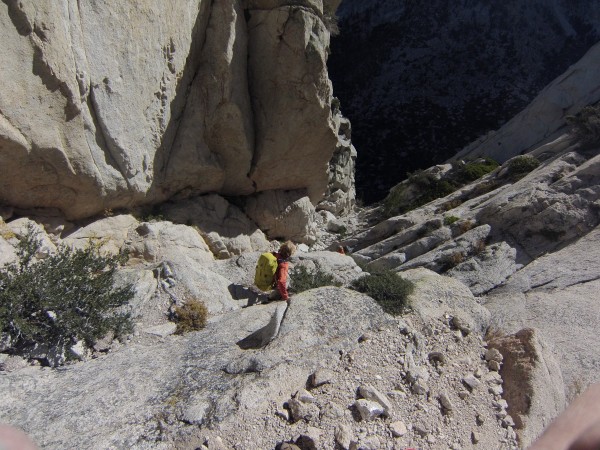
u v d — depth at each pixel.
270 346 5.85
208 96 11.20
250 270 9.43
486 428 5.68
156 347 6.39
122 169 9.39
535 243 11.77
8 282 6.09
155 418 5.04
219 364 5.81
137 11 9.24
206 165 11.45
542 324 8.36
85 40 8.37
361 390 5.52
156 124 10.26
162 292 7.37
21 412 5.01
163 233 10.12
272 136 12.44
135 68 9.41
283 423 5.11
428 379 6.00
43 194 8.51
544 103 21.91
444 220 13.47
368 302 6.67
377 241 15.32
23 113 7.50
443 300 7.25
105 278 6.70
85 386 5.43
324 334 6.10
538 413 5.88
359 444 4.99
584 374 6.95
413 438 5.29
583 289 9.36
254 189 13.36
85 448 4.63
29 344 5.98
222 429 4.91
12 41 7.24
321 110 12.36
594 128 15.06
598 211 11.80
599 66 21.45
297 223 14.41
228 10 11.05
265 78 12.05
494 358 6.50
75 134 8.30
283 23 11.52
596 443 1.37
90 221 9.48
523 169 15.75
